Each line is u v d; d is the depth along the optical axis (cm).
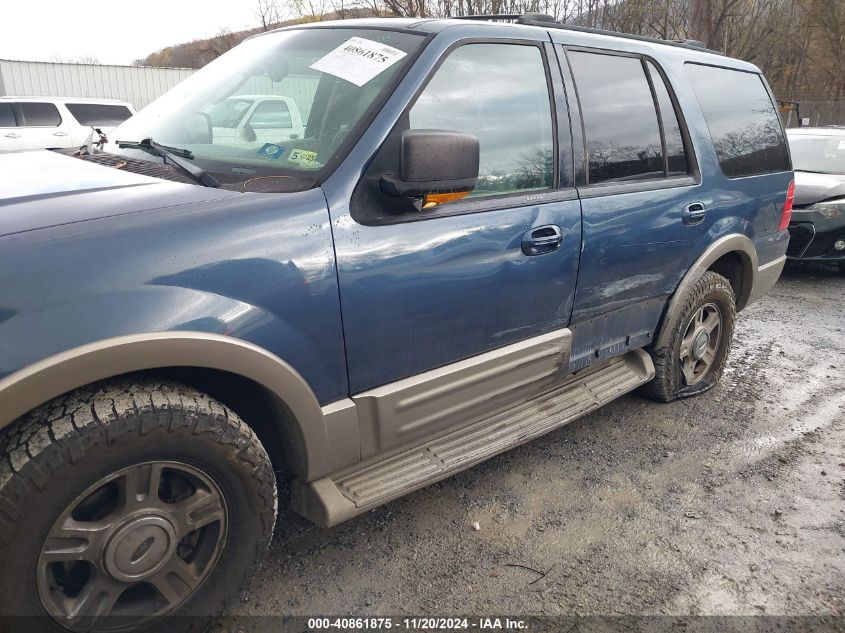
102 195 192
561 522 279
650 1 1834
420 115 232
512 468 321
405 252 222
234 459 193
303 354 205
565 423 300
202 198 193
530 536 269
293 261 198
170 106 288
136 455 174
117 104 1358
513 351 267
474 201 245
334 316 209
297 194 204
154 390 179
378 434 231
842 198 680
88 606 177
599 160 297
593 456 335
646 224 315
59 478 162
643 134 324
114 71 2072
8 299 157
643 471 322
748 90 411
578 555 259
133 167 230
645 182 320
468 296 244
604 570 252
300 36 279
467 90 249
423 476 245
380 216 218
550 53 283
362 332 218
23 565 162
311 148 224
